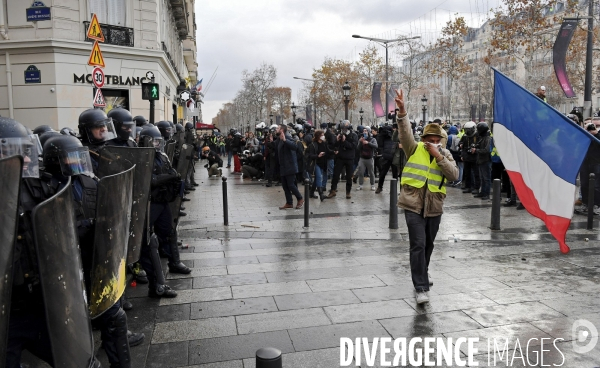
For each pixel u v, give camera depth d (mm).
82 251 2893
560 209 5406
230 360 3914
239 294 5418
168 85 25922
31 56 17516
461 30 36406
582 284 5527
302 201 11250
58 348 2090
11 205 1817
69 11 17906
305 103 66750
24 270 2322
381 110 30828
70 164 2924
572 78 36375
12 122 2422
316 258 6848
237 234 8570
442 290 5402
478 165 12062
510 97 5742
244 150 21656
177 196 5664
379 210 10852
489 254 6895
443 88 71562
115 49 18891
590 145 5258
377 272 6129
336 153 12586
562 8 25906
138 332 4438
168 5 27672
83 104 18234
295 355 3971
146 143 5340
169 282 5879
